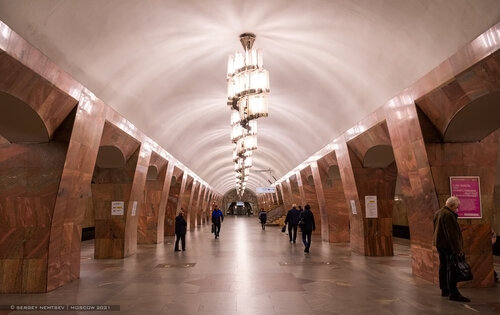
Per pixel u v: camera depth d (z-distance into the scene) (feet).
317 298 19.86
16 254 21.79
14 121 20.86
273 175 122.72
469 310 17.43
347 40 24.88
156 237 52.13
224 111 50.52
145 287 22.79
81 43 20.54
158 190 52.70
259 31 26.63
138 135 37.24
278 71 34.55
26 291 21.47
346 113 36.68
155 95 34.12
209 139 67.21
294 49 29.40
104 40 21.76
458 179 23.59
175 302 19.11
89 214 64.39
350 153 39.40
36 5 16.37
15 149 22.62
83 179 25.64
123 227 36.86
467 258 22.70
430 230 24.31
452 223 19.29
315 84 35.04
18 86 18.22
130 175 37.76
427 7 18.40
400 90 25.70
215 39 27.73
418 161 24.95
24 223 22.08
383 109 29.12
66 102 22.12
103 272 28.27
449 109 21.79
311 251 41.83
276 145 75.56
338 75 30.89
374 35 22.86
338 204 53.72
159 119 40.47
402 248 45.37
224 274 27.20
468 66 18.45
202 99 41.60
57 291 21.80
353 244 41.32
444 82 20.65
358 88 30.71
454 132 23.18
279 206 122.72
